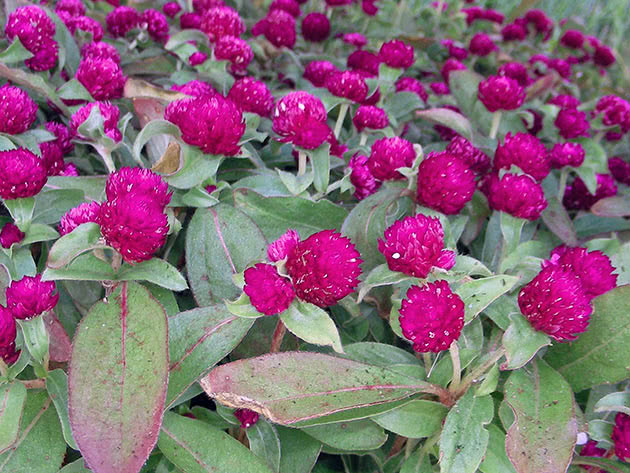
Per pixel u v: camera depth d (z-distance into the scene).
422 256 0.19
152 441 0.17
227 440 0.20
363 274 0.24
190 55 0.37
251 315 0.19
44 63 0.33
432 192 0.23
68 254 0.19
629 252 0.27
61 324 0.23
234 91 0.30
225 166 0.31
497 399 0.22
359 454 0.23
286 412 0.19
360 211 0.25
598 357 0.23
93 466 0.16
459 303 0.18
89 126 0.25
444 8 0.66
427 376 0.21
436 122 0.38
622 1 0.77
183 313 0.21
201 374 0.20
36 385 0.21
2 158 0.21
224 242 0.24
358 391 0.20
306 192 0.27
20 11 0.32
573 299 0.19
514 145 0.28
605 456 0.24
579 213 0.37
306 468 0.22
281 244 0.19
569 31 0.64
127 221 0.18
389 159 0.26
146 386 0.18
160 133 0.23
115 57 0.35
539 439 0.19
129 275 0.20
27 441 0.19
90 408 0.17
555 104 0.47
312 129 0.25
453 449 0.19
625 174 0.42
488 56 0.57
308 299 0.19
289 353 0.20
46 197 0.25
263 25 0.43
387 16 0.61
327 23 0.47
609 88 0.60
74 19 0.39
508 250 0.26
